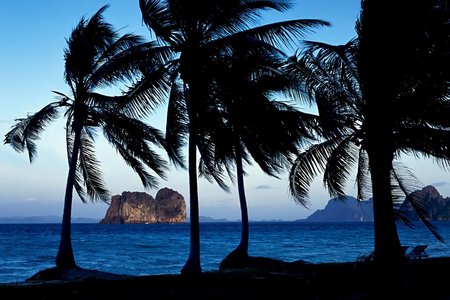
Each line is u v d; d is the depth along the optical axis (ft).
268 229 529.45
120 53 56.80
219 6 44.37
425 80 46.91
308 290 38.60
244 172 70.23
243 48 43.11
